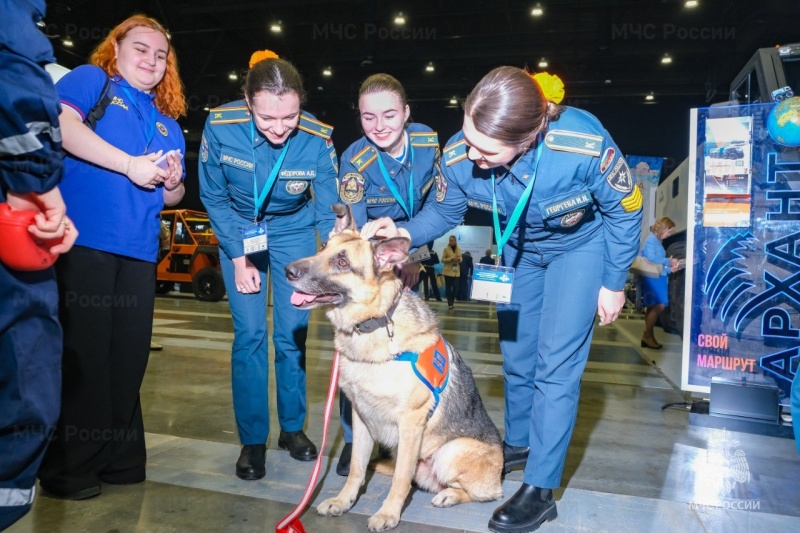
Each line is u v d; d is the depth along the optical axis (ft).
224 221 8.95
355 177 9.29
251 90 7.86
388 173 9.41
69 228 4.61
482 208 7.95
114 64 7.95
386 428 7.72
